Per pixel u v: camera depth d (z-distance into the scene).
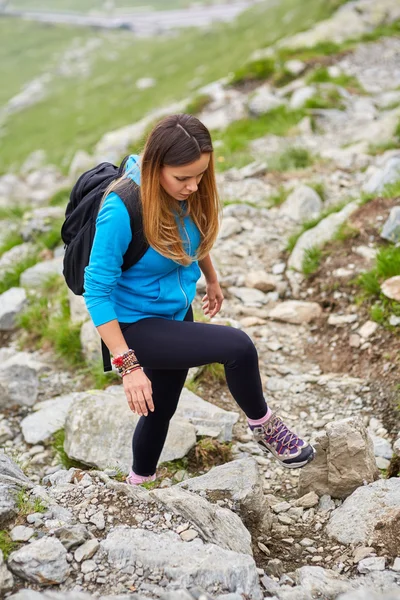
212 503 3.49
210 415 4.71
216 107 17.27
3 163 39.84
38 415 5.34
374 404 4.76
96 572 2.76
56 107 53.22
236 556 2.83
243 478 3.63
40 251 9.01
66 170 21.55
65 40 87.44
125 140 20.25
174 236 2.90
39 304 7.29
